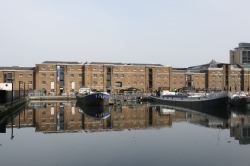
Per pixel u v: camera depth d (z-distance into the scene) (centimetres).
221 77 12875
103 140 2498
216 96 6216
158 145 2300
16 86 11188
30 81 11350
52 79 11281
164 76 12438
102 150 2133
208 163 1808
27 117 4294
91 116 4459
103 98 6788
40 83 11162
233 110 5766
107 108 6184
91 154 2022
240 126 3350
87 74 11444
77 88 11519
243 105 6406
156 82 12331
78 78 11550
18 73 11225
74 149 2166
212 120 3953
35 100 9988
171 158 1920
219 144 2344
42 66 11206
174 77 12706
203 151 2108
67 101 9481
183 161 1853
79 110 5616
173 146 2264
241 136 2695
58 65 11312
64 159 1900
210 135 2742
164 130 3045
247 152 2080
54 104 7656
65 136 2695
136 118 4184
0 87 7644
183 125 3434
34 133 2867
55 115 4609
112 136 2691
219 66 13200
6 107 4425
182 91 10800
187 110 5734
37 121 3816
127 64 12419
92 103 6862
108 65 11712
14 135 2753
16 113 4931
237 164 1789
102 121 3819
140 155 1995
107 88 11719
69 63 11744
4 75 11112
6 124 3531
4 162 1834
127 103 8350
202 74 12950
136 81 12088
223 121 3838
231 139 2548
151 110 5694
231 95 6581
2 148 2208
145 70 12194
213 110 5756
